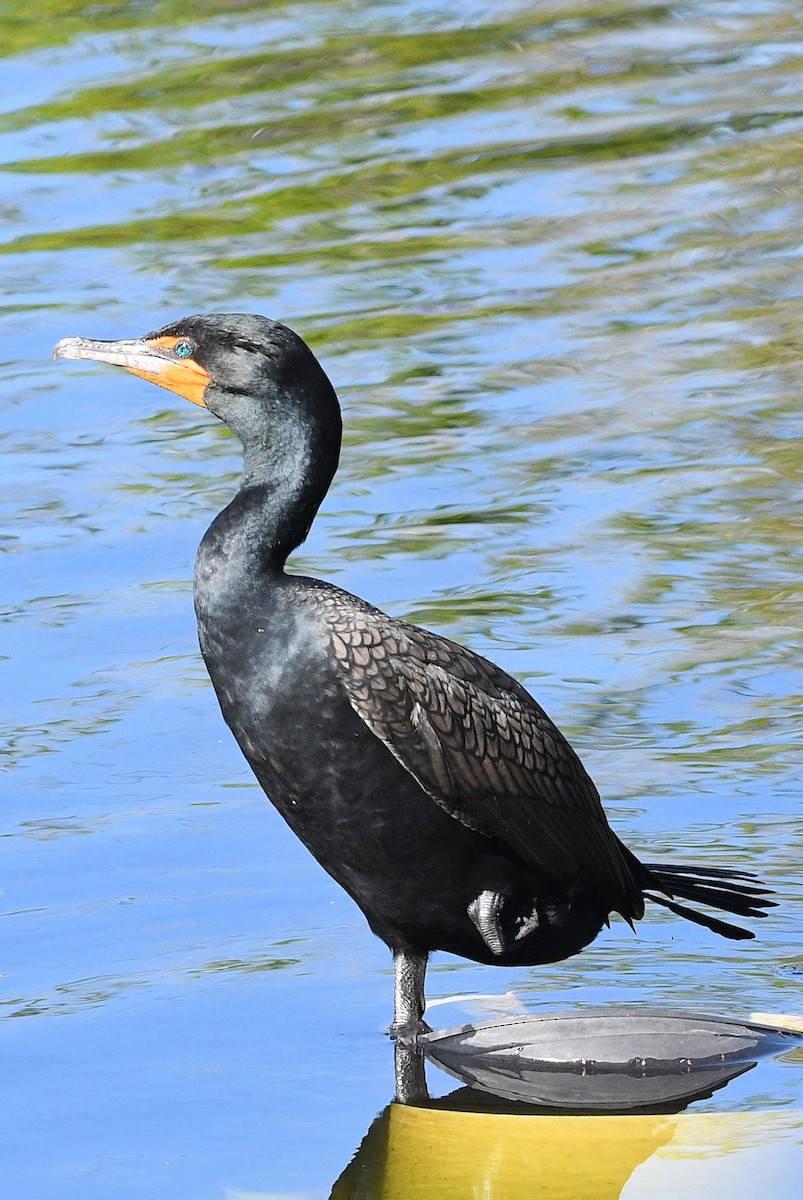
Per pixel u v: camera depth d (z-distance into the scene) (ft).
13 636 40.83
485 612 41.50
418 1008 28.09
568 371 53.67
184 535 45.34
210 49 76.69
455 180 66.69
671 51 77.87
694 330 55.72
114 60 75.51
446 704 26.89
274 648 26.71
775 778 35.06
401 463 48.75
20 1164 23.94
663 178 66.59
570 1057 27.20
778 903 31.35
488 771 27.25
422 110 72.08
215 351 28.14
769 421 50.34
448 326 56.49
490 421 50.93
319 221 63.87
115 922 30.45
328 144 69.51
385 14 81.15
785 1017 28.09
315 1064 26.76
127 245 62.23
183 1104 25.49
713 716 37.42
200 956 29.58
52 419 52.03
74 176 66.90
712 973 29.96
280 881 31.83
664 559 43.86
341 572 43.32
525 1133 25.27
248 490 27.78
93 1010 27.96
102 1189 23.34
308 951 29.84
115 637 40.91
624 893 29.32
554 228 63.16
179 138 69.46
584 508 46.47
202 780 35.22
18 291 58.54
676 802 34.22
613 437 49.96
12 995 28.40
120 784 35.04
